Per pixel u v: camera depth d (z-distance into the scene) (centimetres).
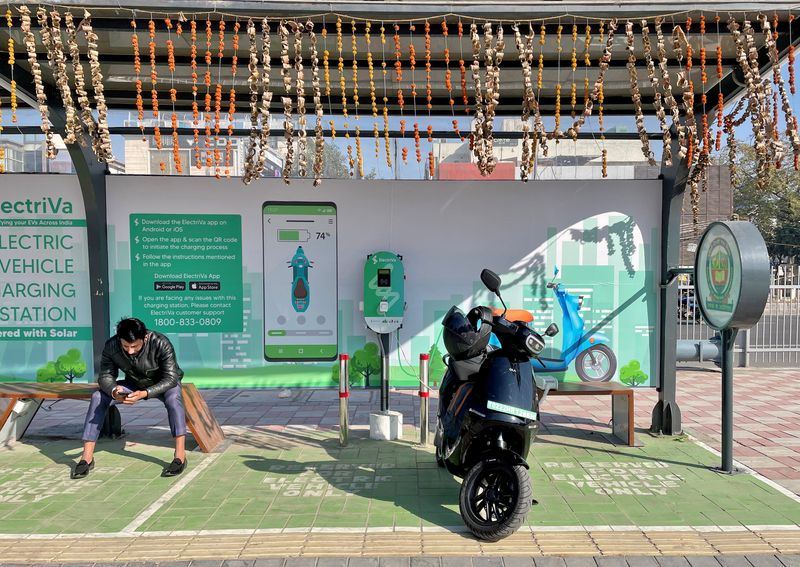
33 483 464
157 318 685
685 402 762
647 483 459
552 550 347
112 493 441
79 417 682
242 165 750
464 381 438
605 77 576
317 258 697
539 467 496
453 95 631
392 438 584
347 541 360
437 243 703
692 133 452
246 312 693
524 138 474
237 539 363
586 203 695
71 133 450
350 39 493
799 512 403
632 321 697
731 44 493
